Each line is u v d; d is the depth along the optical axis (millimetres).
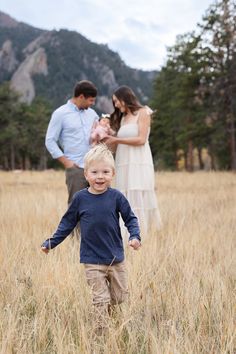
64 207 9055
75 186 6988
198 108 39031
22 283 4348
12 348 3158
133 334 3389
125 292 3992
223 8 33781
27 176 25031
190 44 36031
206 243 6113
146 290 4344
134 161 7102
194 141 41375
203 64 35062
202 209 9562
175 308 3865
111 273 3928
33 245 6039
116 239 3922
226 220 8141
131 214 3936
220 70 34969
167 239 6293
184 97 38250
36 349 3273
